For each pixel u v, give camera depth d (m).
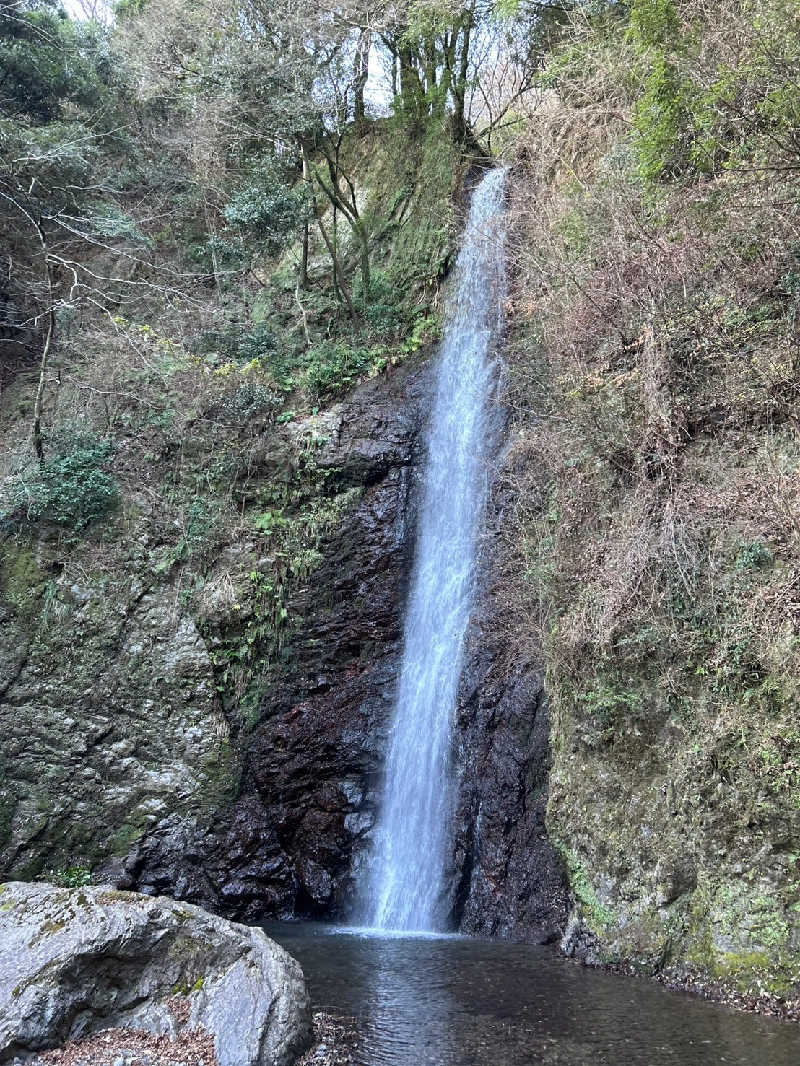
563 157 12.53
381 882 10.40
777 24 7.39
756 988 5.60
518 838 8.82
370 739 11.39
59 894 5.19
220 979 4.94
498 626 10.31
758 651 6.17
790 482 6.47
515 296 12.78
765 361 7.26
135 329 15.30
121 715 11.66
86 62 17.80
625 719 7.35
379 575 12.50
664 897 6.52
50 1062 4.25
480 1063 4.55
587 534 8.34
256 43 15.80
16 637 11.78
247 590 12.57
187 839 11.09
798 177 7.50
